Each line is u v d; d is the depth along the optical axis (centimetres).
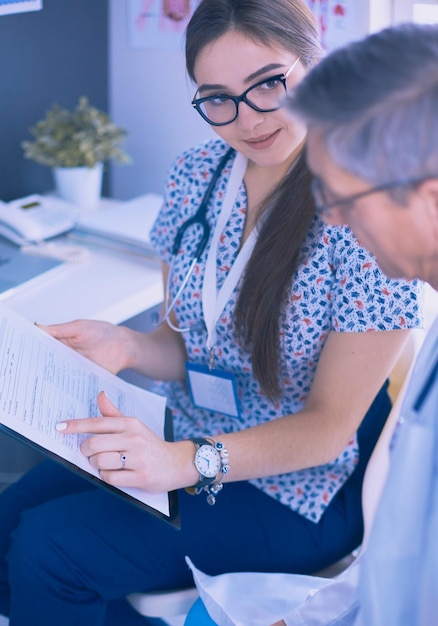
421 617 84
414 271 80
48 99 235
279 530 140
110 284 181
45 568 133
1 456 202
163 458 121
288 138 129
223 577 127
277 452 129
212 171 155
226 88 127
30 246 196
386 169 71
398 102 70
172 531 137
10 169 230
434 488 81
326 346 134
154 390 168
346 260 130
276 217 133
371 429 148
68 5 231
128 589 137
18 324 134
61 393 125
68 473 158
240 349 143
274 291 133
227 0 124
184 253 153
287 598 124
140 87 247
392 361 130
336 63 74
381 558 86
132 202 220
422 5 200
